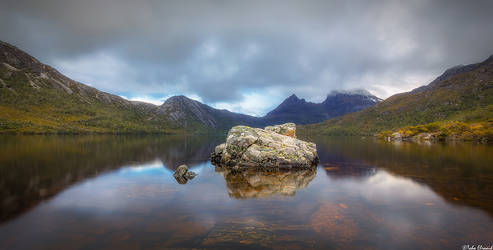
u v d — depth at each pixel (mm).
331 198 20641
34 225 14250
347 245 11789
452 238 12703
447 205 18531
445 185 25828
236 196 21266
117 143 90500
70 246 11656
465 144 99875
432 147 83188
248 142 41000
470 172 33906
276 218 15523
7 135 116812
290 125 58062
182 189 23969
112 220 15125
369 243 12031
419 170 36094
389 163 44344
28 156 44969
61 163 38250
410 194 22016
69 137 123062
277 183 27172
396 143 115250
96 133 197750
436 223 14781
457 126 147750
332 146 94062
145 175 31562
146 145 86750
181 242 12047
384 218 15570
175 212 16750
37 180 26453
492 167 38375
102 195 21219
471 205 18516
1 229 13641
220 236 12727
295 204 18750
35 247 11562
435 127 161500
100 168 35406
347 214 16328
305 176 31672
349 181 28328
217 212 16750
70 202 18969
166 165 40906
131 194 21734
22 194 20969
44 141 85562
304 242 12047
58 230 13555
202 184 26500
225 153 42500
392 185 26000
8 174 29172
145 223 14625
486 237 12836
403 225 14406
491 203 19062
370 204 18797
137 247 11516
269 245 11727
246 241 12141
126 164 40344
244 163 38625
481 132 129875
